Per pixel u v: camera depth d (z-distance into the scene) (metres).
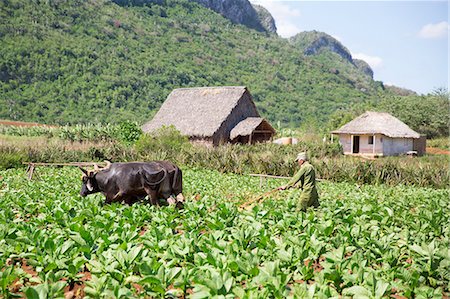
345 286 5.91
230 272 6.15
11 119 67.12
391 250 6.98
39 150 25.16
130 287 5.86
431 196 15.20
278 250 6.92
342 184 20.14
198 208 10.06
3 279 5.55
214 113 39.88
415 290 5.90
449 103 61.62
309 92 105.12
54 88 76.25
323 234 8.07
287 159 24.12
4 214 9.30
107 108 75.25
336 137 52.00
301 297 5.25
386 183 20.97
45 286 5.16
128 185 11.08
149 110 78.38
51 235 7.55
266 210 10.21
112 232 8.04
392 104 64.81
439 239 8.61
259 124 39.59
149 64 91.38
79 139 38.16
